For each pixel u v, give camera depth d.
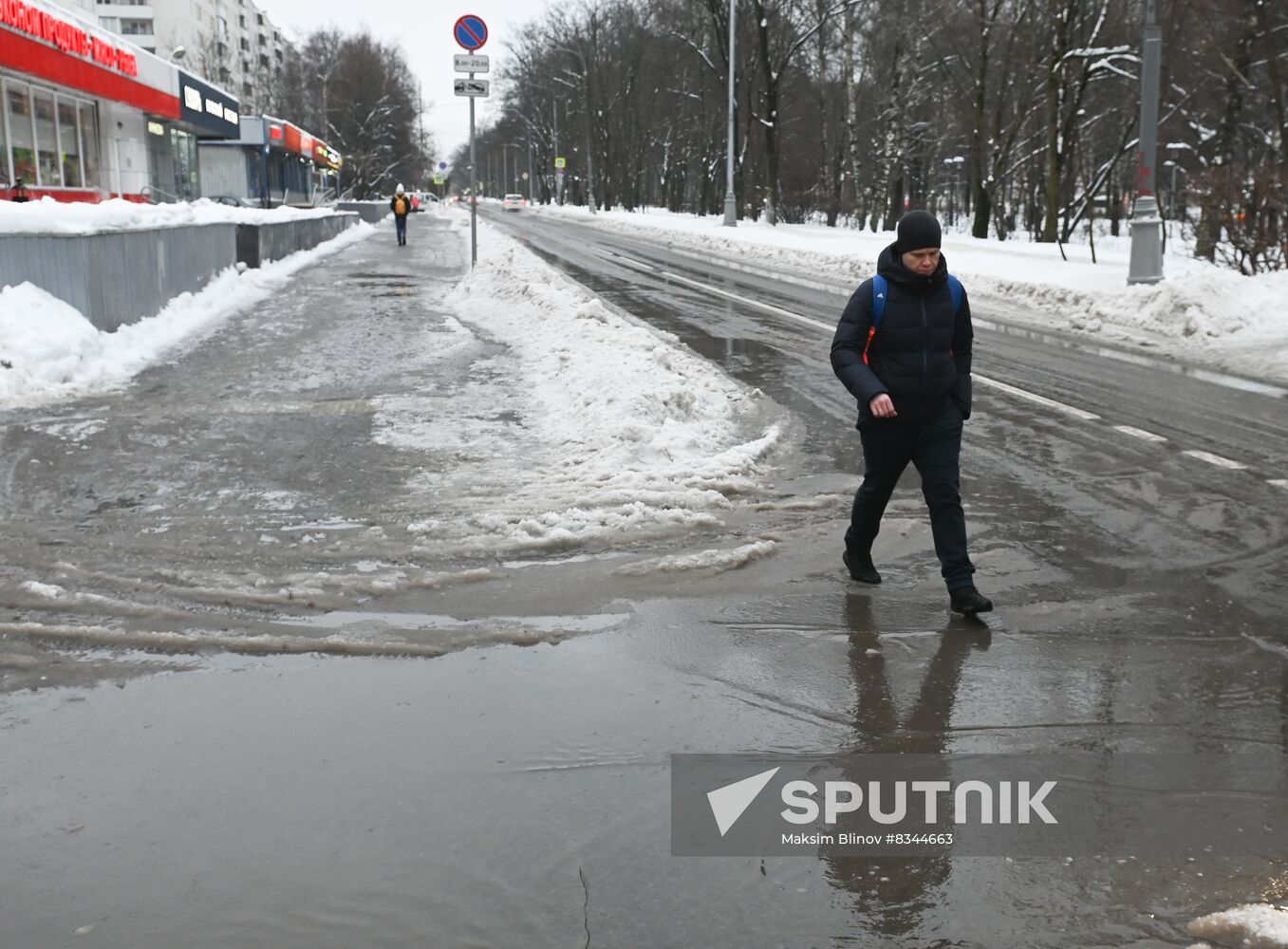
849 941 2.78
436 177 124.69
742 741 3.87
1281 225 17.64
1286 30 27.17
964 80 48.88
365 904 2.93
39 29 26.58
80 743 3.82
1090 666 4.50
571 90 94.00
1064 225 42.91
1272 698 4.19
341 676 4.39
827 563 5.79
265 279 20.05
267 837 3.25
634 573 5.57
